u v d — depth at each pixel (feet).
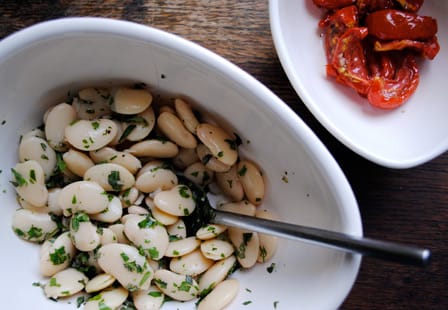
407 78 1.37
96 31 1.15
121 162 1.26
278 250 1.30
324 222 1.23
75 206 1.24
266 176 1.32
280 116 1.16
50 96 1.27
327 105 1.36
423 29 1.34
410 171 1.39
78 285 1.23
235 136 1.30
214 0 1.37
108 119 1.27
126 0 1.36
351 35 1.34
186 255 1.27
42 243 1.28
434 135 1.33
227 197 1.34
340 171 1.16
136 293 1.26
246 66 1.37
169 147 1.29
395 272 1.39
